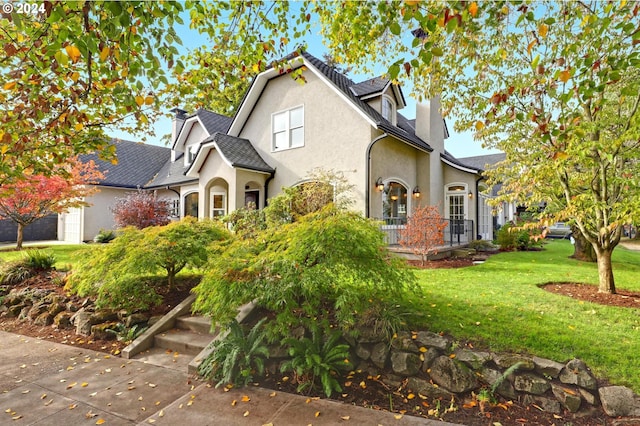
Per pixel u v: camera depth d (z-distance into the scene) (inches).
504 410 118.0
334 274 159.2
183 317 205.9
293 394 134.2
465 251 447.5
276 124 519.2
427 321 159.5
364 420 115.6
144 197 600.4
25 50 130.4
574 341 138.2
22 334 213.9
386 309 160.6
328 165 454.0
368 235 170.4
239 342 151.8
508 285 228.8
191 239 231.8
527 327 151.3
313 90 474.9
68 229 724.7
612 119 199.8
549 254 436.5
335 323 163.3
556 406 115.6
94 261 217.8
